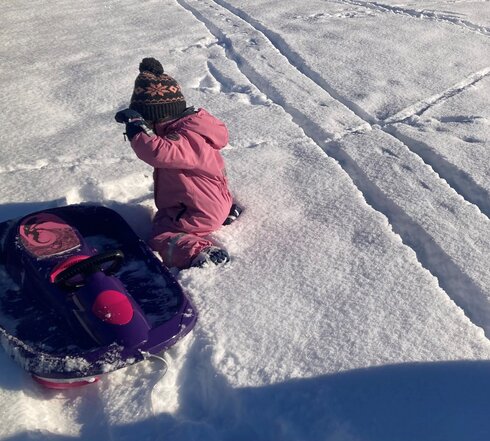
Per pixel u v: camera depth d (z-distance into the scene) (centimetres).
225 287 180
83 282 166
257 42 387
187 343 161
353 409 140
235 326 165
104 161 253
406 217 213
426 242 202
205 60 364
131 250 193
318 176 238
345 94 308
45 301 170
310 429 136
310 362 153
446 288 185
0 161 255
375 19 425
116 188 235
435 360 152
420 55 356
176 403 151
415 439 133
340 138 268
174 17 455
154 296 175
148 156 186
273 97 313
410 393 143
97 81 337
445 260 192
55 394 153
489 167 239
